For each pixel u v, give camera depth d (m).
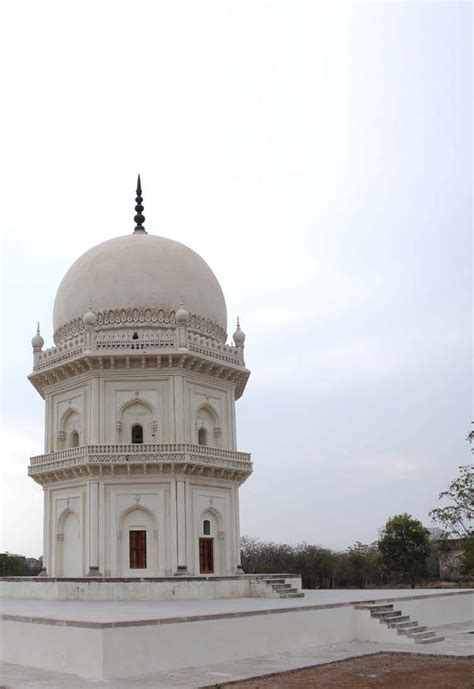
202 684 25.41
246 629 31.56
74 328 56.47
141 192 64.81
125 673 26.89
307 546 121.69
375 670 28.31
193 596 43.53
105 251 58.09
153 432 52.94
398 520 96.25
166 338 53.59
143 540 50.84
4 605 39.09
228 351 57.56
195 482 52.41
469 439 45.94
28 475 55.25
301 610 34.56
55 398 56.88
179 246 59.84
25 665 29.62
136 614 30.91
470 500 47.38
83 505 51.91
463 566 49.56
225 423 56.97
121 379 53.41
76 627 27.61
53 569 53.22
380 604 39.12
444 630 41.47
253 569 107.19
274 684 25.45
